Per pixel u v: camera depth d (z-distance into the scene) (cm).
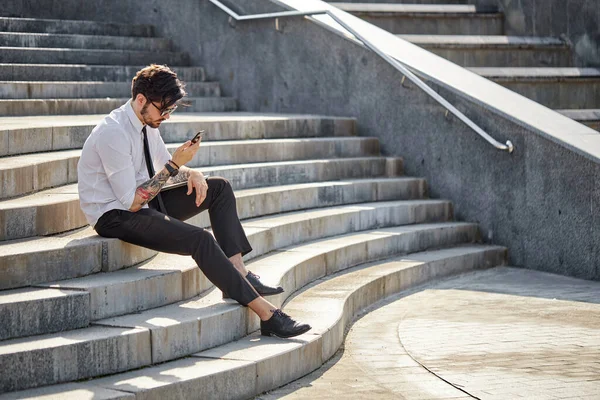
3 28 1126
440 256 880
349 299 688
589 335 641
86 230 588
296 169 934
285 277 661
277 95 1159
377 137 1070
